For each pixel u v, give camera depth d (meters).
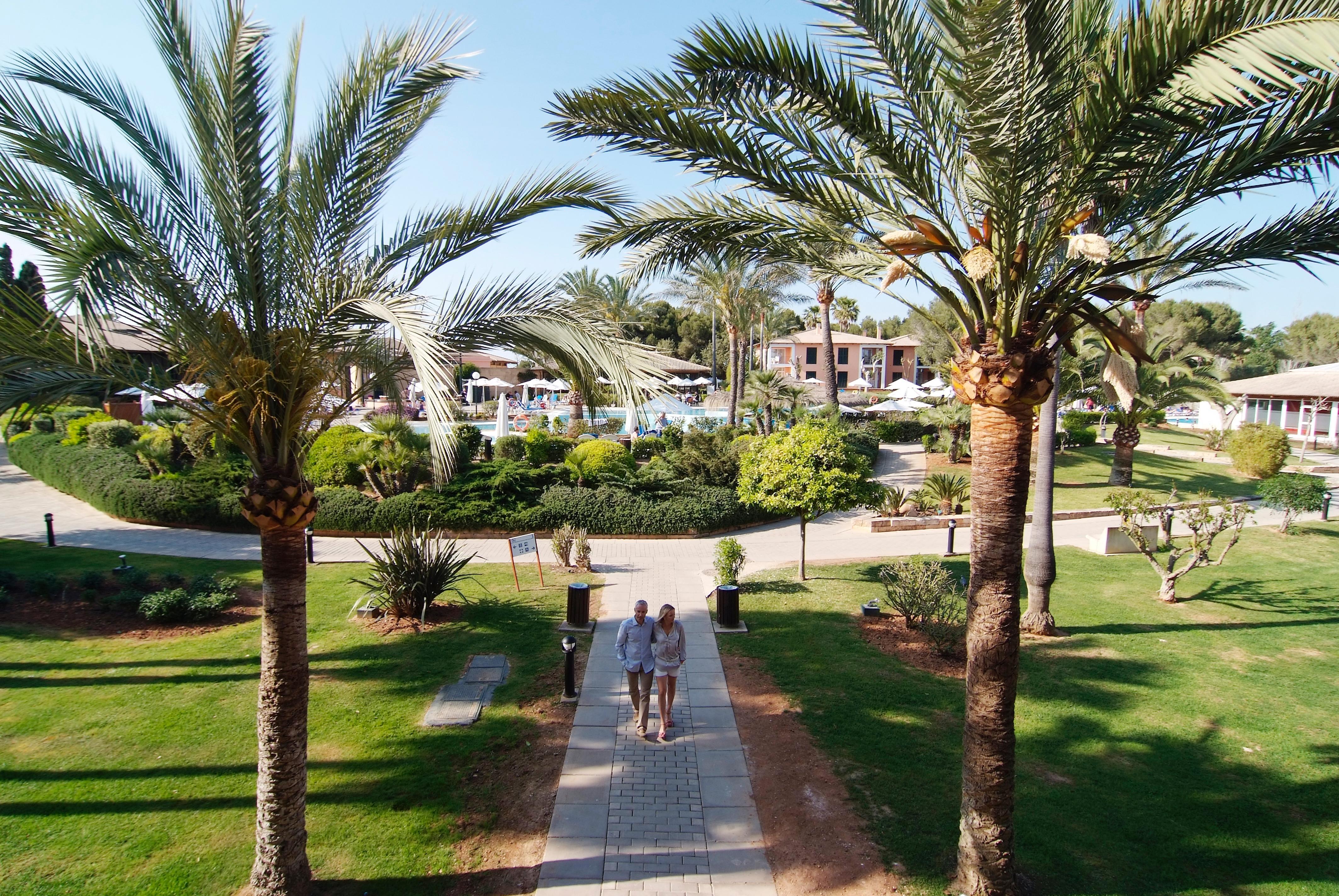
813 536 16.72
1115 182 5.30
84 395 5.17
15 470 23.33
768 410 28.73
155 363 5.40
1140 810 6.27
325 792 6.34
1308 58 3.49
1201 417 40.06
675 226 5.93
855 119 4.99
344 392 5.84
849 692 8.35
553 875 5.32
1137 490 20.44
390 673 8.74
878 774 6.67
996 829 5.07
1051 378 5.08
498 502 16.02
